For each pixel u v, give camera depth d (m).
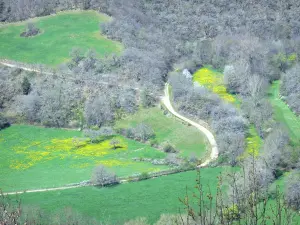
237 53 121.38
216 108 102.69
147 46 125.62
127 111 109.12
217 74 118.75
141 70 117.44
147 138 100.88
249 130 96.44
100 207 76.56
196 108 105.31
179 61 123.62
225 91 111.25
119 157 95.06
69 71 118.50
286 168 78.25
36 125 109.12
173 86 111.56
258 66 118.12
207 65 122.88
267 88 112.50
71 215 71.44
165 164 90.88
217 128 97.81
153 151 96.44
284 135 87.94
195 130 100.25
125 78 116.50
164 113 106.56
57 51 125.31
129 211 74.88
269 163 75.06
